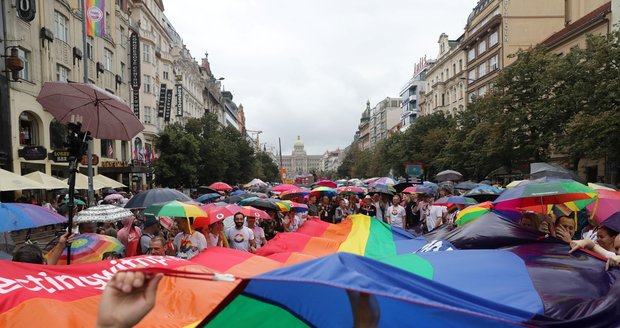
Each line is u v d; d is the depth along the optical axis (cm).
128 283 180
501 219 521
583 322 288
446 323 270
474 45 5878
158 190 929
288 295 254
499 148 3052
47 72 2566
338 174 13038
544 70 2808
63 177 2844
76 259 632
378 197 1661
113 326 178
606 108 2206
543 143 2788
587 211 736
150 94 4622
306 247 837
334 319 260
